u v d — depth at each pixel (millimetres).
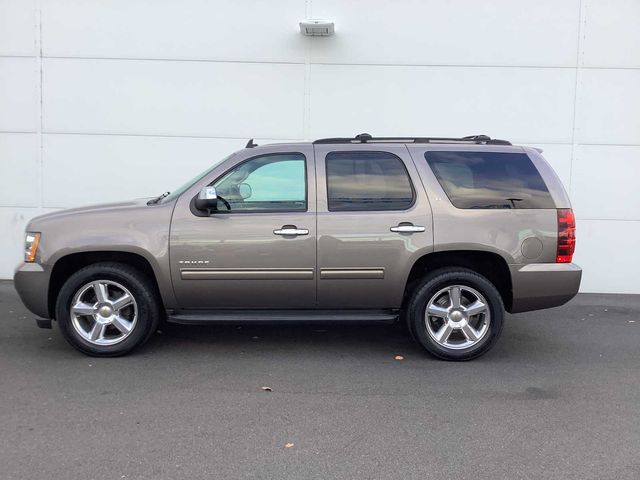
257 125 8461
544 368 5074
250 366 5008
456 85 8367
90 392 4355
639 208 8383
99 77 8375
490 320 5098
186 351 5410
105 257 5180
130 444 3525
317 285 5090
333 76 8375
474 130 8414
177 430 3729
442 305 5172
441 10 8266
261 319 5160
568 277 5074
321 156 5184
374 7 8266
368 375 4824
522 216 5074
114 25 8305
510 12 8242
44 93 8398
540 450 3514
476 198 5109
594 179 8391
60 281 5281
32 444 3510
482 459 3395
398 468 3279
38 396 4270
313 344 5691
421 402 4254
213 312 5230
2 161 8484
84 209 5246
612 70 8250
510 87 8344
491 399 4328
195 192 5102
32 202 8547
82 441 3555
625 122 8305
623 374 4938
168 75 8383
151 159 8492
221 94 8422
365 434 3707
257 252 5016
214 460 3344
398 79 8375
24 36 8305
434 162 5188
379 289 5113
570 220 5125
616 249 8445
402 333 6105
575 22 8211
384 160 5184
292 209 5074
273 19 8305
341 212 5055
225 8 8297
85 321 5219
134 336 5121
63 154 8484
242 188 5137
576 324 6652
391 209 5074
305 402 4223
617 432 3775
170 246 4988
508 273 5133
